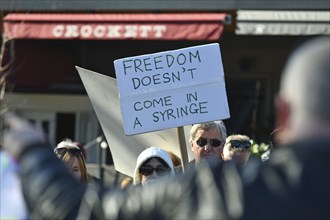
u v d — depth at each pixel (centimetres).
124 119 760
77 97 2025
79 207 305
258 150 1044
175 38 1686
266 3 1766
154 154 717
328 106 285
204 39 1669
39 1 1822
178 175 307
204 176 295
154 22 1703
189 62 760
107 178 1747
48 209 306
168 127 758
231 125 2017
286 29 1745
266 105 2016
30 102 2023
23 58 1930
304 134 289
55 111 2036
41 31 1750
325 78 285
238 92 2030
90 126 2027
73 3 1816
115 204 302
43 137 327
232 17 1777
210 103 758
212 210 284
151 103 759
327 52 288
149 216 295
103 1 1805
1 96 1761
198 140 778
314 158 286
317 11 1772
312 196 281
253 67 2022
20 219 344
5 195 343
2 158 345
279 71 2014
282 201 282
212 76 760
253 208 282
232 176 292
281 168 290
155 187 302
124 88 760
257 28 1758
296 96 289
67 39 1902
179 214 289
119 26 1720
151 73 760
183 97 759
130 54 2047
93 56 2050
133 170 858
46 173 314
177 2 1780
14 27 1756
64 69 2017
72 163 770
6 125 331
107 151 1841
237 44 2023
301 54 293
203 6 1770
